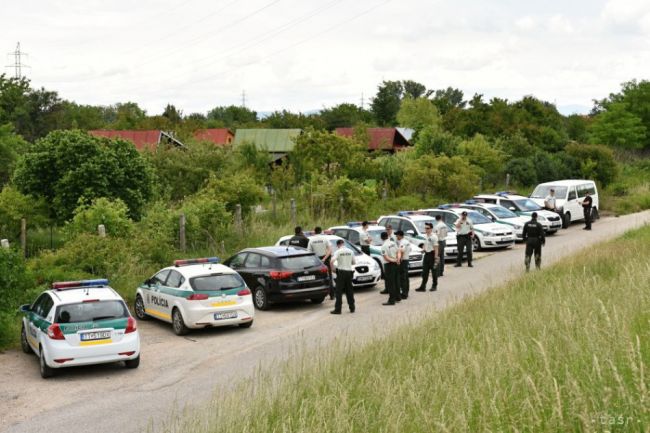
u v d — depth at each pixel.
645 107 65.06
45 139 29.31
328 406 8.23
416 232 26.08
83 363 12.83
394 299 18.92
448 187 40.81
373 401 8.62
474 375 8.67
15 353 15.13
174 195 37.50
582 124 74.50
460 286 21.31
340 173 40.34
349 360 10.70
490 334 11.11
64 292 13.88
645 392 6.55
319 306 19.59
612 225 36.56
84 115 91.56
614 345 8.65
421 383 8.78
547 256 25.47
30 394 11.95
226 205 28.81
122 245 21.05
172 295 16.80
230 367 13.20
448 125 61.81
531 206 33.84
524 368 8.96
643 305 11.45
